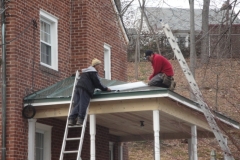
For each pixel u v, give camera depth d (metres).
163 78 18.59
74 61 21.83
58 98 17.91
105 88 17.75
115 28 25.05
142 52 44.97
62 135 20.69
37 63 19.44
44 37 20.58
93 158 17.59
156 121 17.31
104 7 23.88
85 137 21.52
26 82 18.67
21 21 18.73
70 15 22.09
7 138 17.89
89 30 22.17
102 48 23.44
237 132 21.23
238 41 36.66
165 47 43.88
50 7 20.69
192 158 19.70
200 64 35.72
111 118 20.25
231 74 31.42
